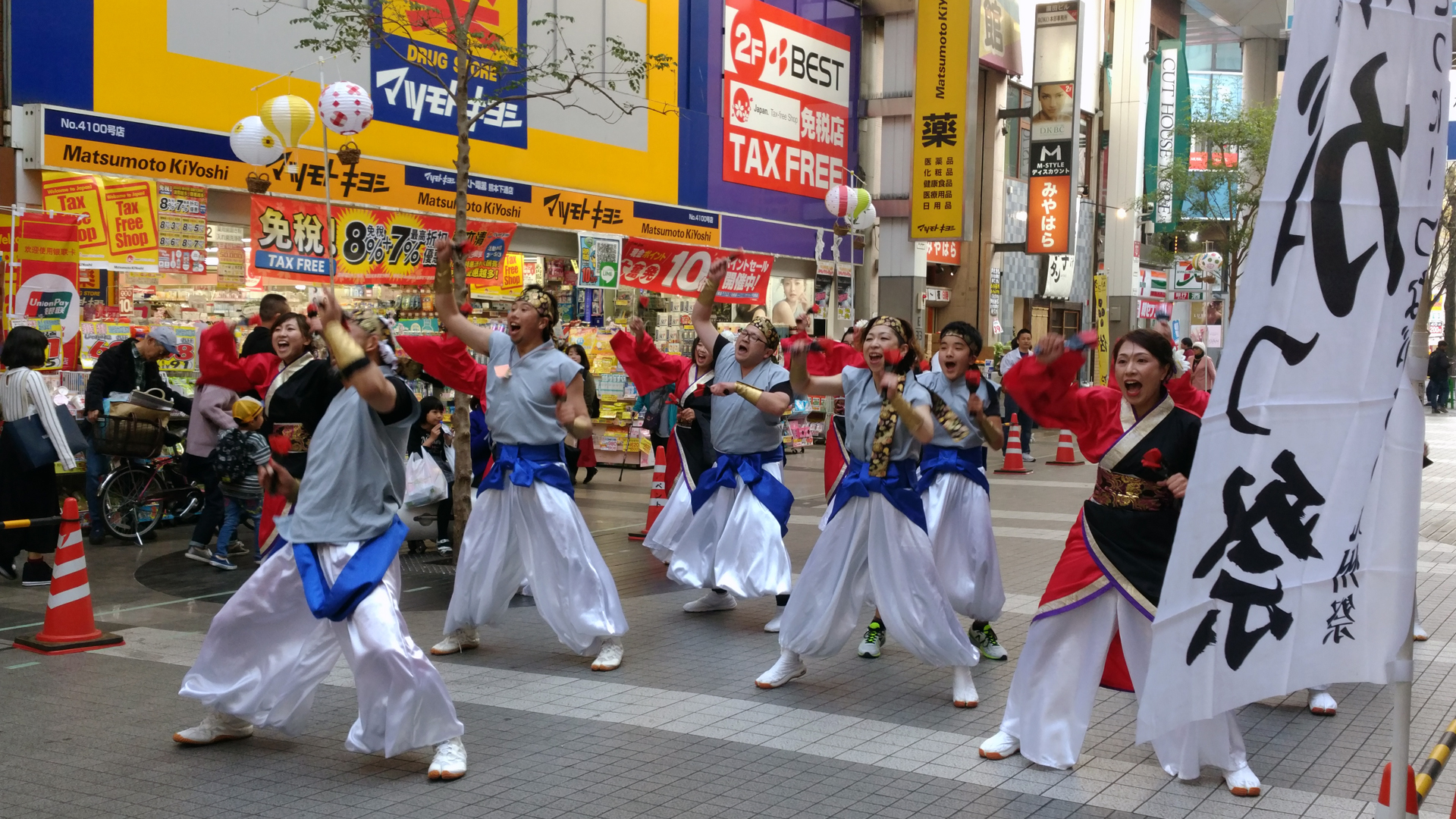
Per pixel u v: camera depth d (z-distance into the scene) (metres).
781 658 6.20
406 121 14.69
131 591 8.62
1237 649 3.18
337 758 5.01
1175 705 3.14
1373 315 3.20
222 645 4.93
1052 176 26.70
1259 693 3.20
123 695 5.91
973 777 4.85
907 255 23.36
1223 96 42.56
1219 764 4.73
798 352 6.36
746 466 7.71
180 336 12.06
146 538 10.73
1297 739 5.46
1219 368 3.07
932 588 5.75
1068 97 26.45
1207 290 35.34
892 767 4.96
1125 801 4.61
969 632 7.03
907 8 22.98
